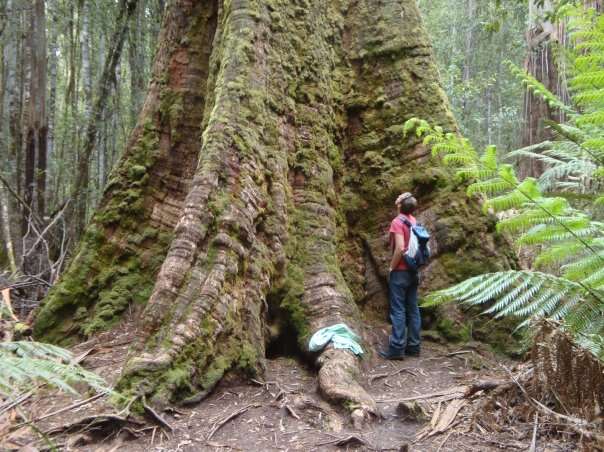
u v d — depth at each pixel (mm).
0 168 10461
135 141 6805
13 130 11898
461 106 19297
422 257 5723
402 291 5703
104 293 6258
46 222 10977
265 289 5270
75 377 2523
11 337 5777
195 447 3621
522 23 19156
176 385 4121
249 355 4715
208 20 6918
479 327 6004
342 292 5676
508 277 3211
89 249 6453
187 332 4395
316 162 6387
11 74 12016
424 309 6238
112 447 3609
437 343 6008
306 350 5199
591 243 2867
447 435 3719
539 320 3250
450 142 3168
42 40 12602
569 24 3174
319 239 5977
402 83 7145
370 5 7551
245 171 5320
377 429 3928
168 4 7062
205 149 5293
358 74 7340
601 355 3080
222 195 5090
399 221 5797
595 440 3006
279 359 5332
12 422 3777
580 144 3512
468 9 23516
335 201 6602
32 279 8719
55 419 3928
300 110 6484
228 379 4566
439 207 6535
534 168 8930
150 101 6906
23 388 3619
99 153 14109
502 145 20531
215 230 4938
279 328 5477
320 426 3949
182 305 4531
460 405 4152
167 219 6543
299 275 5648
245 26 5945
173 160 6699
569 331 3131
